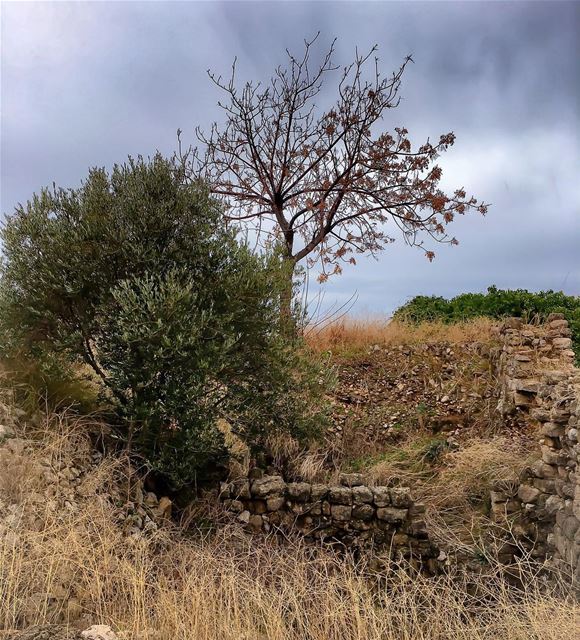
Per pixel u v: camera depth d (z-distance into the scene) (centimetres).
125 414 645
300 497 684
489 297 1457
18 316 637
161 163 699
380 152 1257
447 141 1229
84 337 651
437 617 521
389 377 1105
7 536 449
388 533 677
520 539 734
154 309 591
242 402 698
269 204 1302
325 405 786
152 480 654
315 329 1219
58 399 644
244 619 465
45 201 665
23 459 532
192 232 682
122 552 506
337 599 524
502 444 896
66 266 627
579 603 568
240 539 632
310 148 1298
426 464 895
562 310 1317
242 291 676
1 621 384
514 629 503
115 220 659
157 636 418
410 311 1541
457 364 1134
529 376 977
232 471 711
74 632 383
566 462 700
